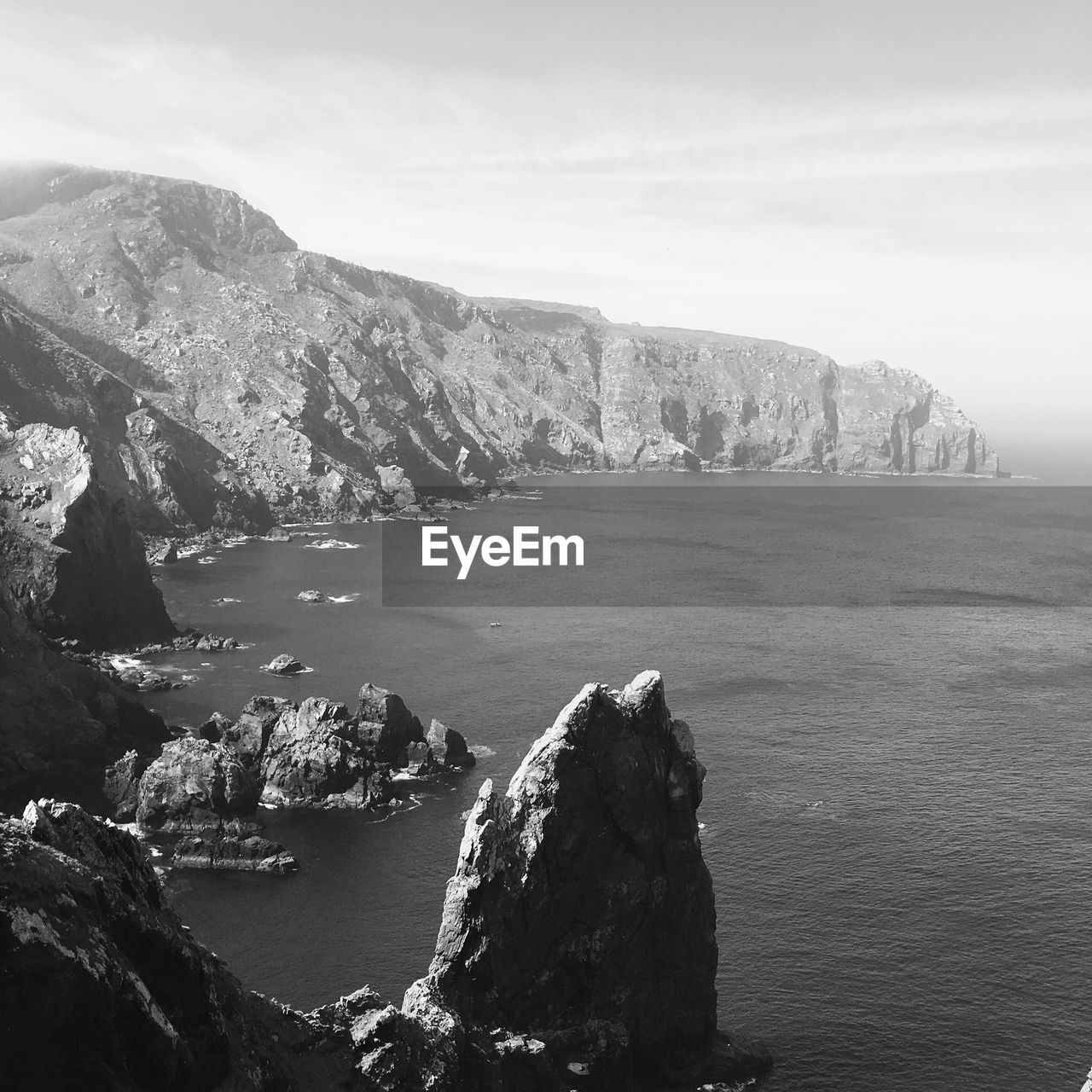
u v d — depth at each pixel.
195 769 119.69
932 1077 80.69
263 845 112.00
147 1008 48.81
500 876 76.62
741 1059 81.44
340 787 126.38
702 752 142.38
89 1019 46.03
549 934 78.25
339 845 115.69
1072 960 94.00
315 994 88.62
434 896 105.06
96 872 53.03
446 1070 64.25
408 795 128.62
